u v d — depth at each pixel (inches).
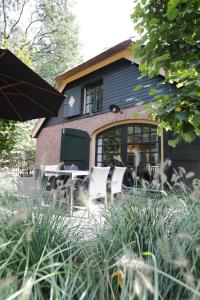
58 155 403.2
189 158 244.4
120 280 42.6
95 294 43.1
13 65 124.3
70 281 43.1
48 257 48.4
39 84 142.2
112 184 187.0
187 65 92.2
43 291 44.3
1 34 641.6
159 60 88.5
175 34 90.1
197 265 51.8
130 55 311.7
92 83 379.2
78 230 67.7
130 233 61.5
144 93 294.4
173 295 45.7
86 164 339.3
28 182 91.3
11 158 255.0
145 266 40.0
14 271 47.9
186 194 86.4
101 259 52.5
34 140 486.6
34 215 64.3
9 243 52.1
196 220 66.9
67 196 87.5
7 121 231.0
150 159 281.9
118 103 329.1
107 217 72.4
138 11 100.3
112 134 335.3
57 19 797.9
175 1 78.6
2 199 74.4
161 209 72.6
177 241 54.6
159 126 108.3
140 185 91.0
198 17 87.1
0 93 155.3
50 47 818.2
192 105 86.3
